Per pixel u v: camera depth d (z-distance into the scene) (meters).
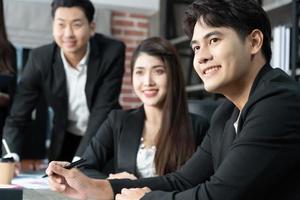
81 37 2.15
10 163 1.48
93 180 1.22
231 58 0.96
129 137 1.75
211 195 0.91
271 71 1.00
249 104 0.95
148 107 1.77
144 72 1.76
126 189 1.16
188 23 1.03
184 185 1.26
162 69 1.75
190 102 2.03
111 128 1.82
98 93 2.29
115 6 4.26
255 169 0.88
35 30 4.06
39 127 3.27
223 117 1.17
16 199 0.98
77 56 2.24
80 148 2.07
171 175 1.29
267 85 0.95
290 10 2.85
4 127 2.18
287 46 2.58
